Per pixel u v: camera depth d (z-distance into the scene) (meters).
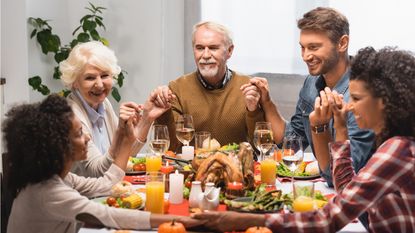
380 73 1.52
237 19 4.45
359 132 2.17
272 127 2.88
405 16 4.22
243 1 4.42
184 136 2.66
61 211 1.78
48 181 1.78
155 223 1.81
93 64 2.59
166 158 2.61
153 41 4.57
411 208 1.55
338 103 2.02
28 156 1.72
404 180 1.53
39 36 4.22
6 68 4.00
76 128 1.81
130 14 4.58
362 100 1.55
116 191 2.07
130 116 2.29
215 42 2.95
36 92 4.46
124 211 1.83
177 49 4.56
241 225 1.74
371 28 4.29
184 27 4.52
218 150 2.32
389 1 4.23
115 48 4.65
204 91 3.06
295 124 2.82
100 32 4.64
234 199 2.00
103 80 2.65
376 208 1.60
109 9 4.60
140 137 2.76
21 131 1.72
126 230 1.80
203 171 2.14
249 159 2.21
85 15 4.59
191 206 2.01
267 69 4.48
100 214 1.79
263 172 2.33
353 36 4.32
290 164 2.30
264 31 4.43
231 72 3.14
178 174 2.12
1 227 2.27
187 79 3.11
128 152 2.30
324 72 2.45
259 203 1.94
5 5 3.94
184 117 2.71
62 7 4.56
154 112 2.78
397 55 1.54
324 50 2.40
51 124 1.73
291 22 4.39
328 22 2.38
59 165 1.77
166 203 2.01
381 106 1.53
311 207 1.88
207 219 1.77
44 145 1.72
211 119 3.03
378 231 1.61
